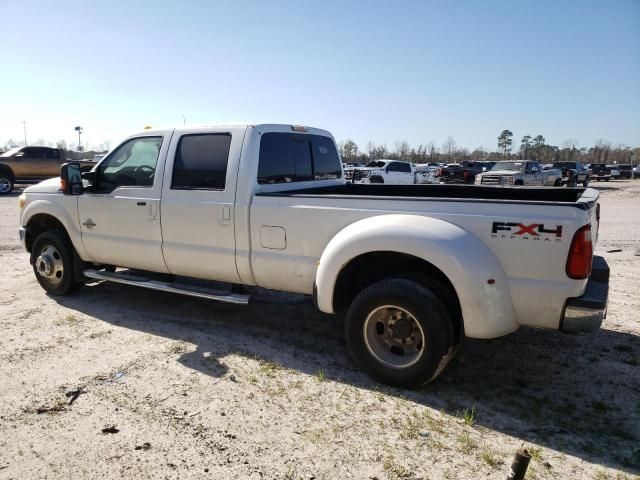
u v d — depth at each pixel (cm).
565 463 270
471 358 409
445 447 283
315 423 305
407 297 332
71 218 525
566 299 308
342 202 371
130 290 588
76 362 384
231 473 256
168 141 461
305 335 454
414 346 348
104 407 318
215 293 443
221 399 331
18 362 381
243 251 419
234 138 425
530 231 309
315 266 388
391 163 2516
